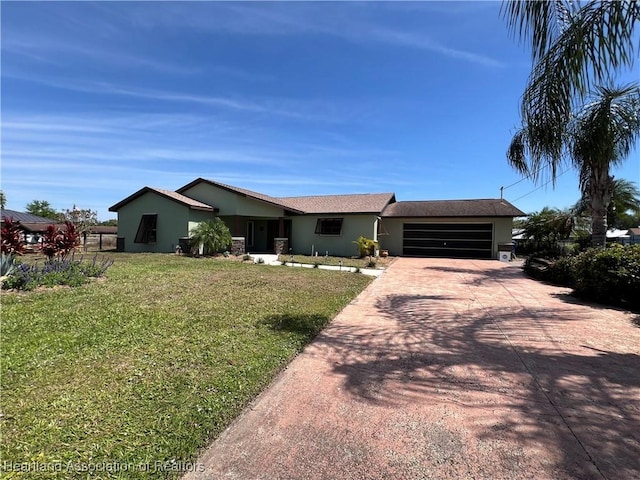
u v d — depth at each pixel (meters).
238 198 19.02
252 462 2.25
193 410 2.80
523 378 3.59
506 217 19.58
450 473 2.15
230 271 11.27
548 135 4.39
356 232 19.39
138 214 18.70
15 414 2.67
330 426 2.69
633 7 3.70
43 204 49.19
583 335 5.10
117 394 3.03
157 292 7.45
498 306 7.11
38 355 3.87
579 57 3.96
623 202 19.56
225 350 4.15
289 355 4.11
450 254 20.89
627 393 3.24
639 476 2.12
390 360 4.11
